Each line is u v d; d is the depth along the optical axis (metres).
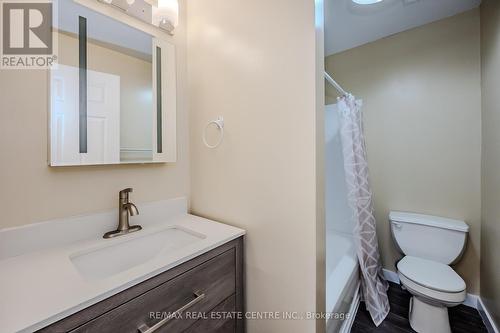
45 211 0.81
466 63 1.63
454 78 1.68
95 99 0.92
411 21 1.75
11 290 0.55
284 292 0.94
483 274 1.53
